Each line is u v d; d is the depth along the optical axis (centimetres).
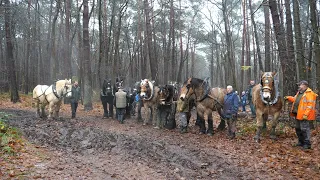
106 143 946
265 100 894
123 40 4041
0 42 3372
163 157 805
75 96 1447
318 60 1057
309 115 812
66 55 2541
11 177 589
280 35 1055
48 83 3572
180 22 3725
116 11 3225
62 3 3244
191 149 875
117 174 666
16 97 2156
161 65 4156
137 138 1013
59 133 1055
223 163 750
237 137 1022
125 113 1516
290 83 1053
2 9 2109
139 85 1372
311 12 1048
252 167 716
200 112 1080
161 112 1241
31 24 3447
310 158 752
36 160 720
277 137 983
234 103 1012
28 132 1031
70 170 675
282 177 645
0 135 852
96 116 1609
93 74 3503
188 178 649
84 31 1870
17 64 3491
